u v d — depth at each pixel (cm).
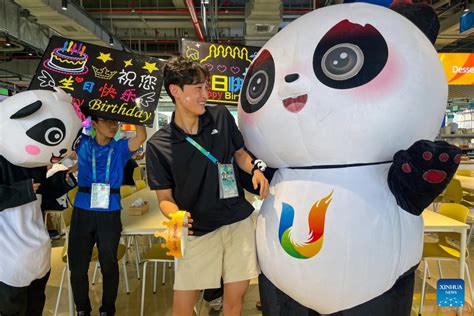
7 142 170
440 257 252
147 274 339
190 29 755
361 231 124
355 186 128
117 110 230
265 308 152
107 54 234
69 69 231
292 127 131
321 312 140
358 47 127
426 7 157
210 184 146
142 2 651
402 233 128
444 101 139
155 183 149
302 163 138
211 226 151
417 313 252
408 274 136
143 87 232
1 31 625
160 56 902
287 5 661
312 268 129
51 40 232
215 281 153
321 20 139
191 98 139
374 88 123
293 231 132
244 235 155
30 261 179
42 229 188
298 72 131
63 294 299
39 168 189
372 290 129
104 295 240
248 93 150
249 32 625
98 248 233
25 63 862
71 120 184
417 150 118
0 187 168
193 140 145
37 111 172
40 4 488
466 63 545
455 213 266
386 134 125
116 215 233
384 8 144
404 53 127
